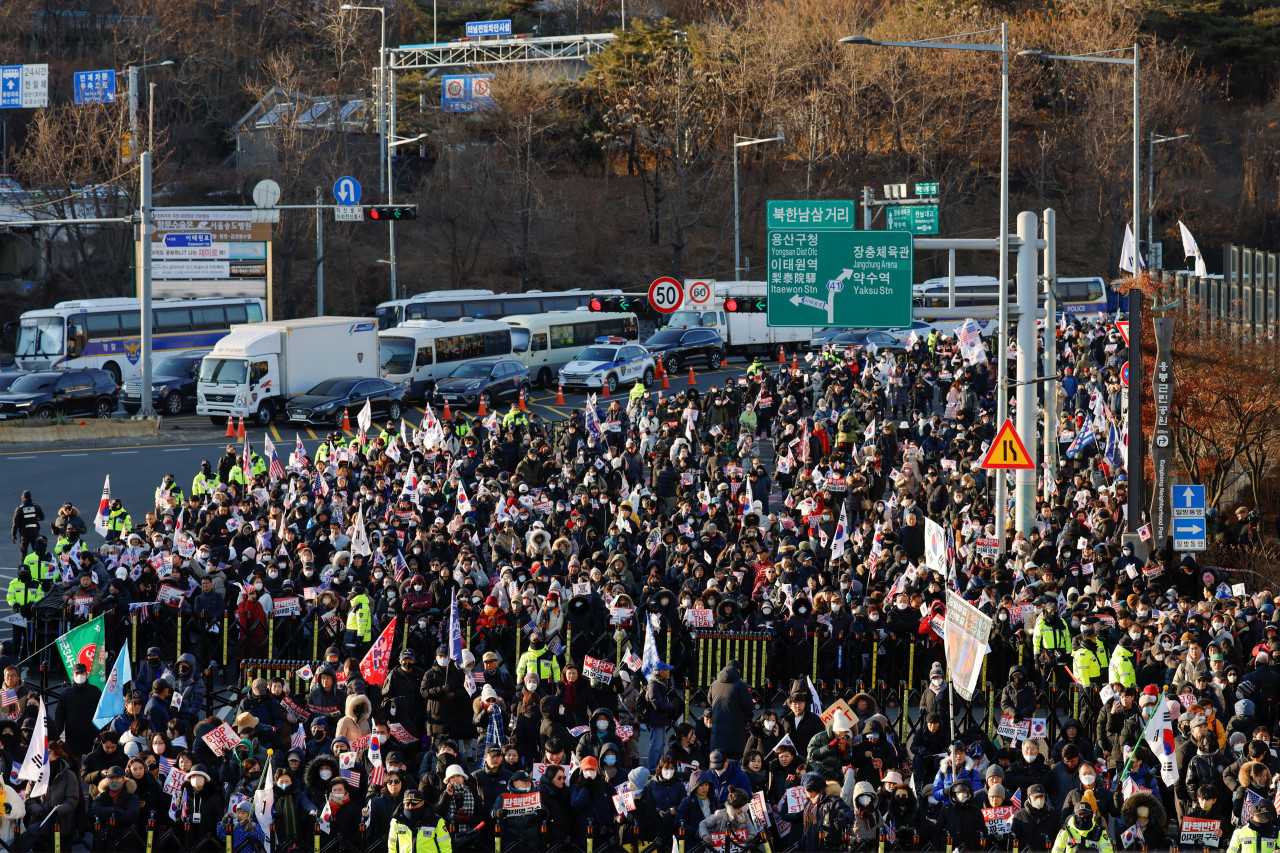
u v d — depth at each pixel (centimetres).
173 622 3403
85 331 9400
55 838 2109
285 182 13438
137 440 7600
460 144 15400
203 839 2192
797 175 15775
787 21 15438
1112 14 16212
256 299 10269
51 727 2709
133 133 11238
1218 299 6450
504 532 3881
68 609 3431
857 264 4756
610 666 2794
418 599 3331
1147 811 2230
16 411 7950
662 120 14962
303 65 15838
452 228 15338
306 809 2245
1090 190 16712
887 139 15938
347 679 2741
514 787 2202
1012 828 2217
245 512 4434
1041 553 3822
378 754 2342
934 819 2327
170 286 10044
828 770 2345
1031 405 4416
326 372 8612
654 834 2223
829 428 6062
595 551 3806
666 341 10812
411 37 18788
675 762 2330
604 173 17412
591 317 10875
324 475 5038
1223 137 17025
